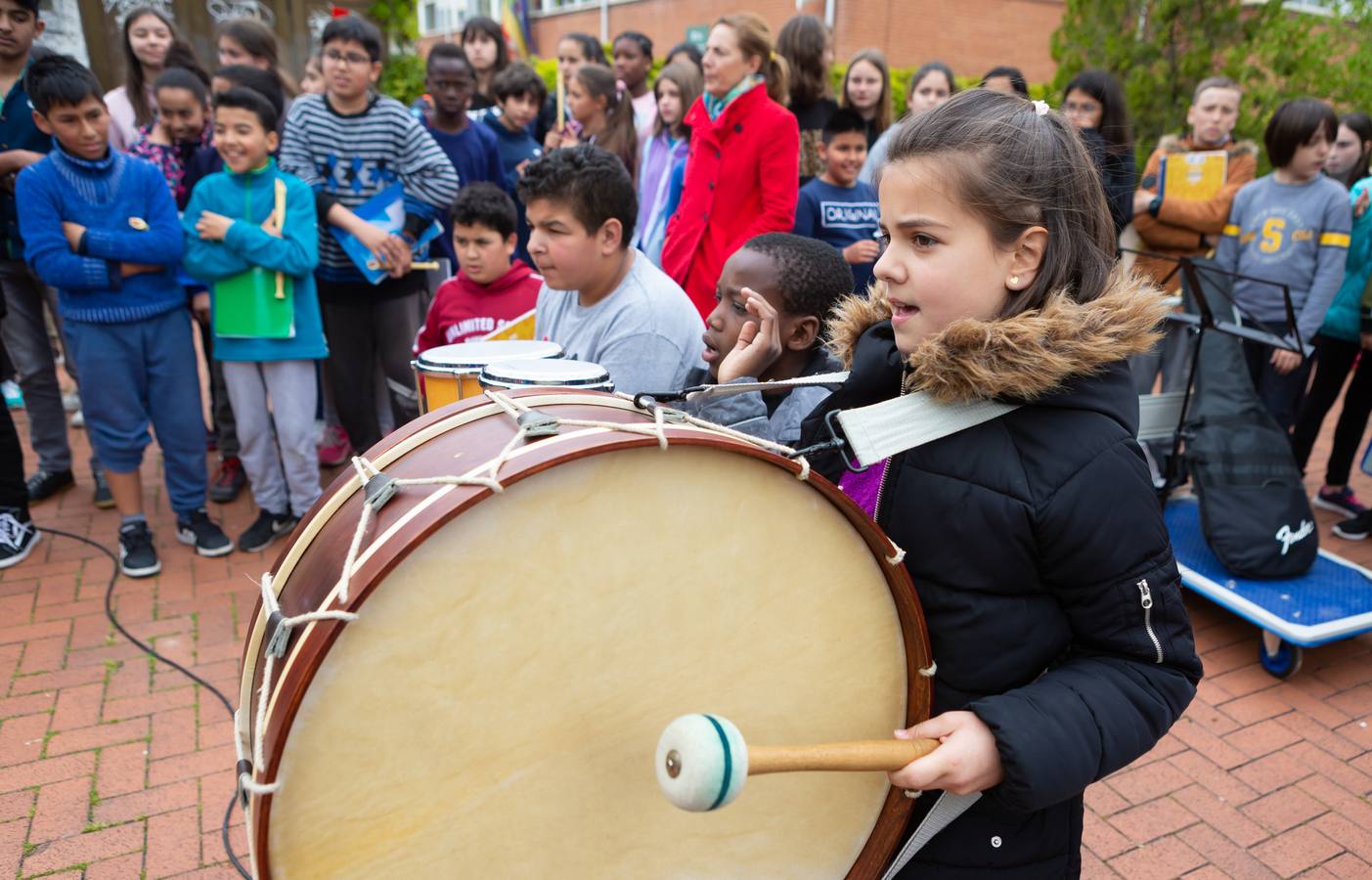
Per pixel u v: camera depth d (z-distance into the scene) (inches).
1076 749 39.3
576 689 39.3
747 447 38.8
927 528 44.1
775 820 46.1
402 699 35.5
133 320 133.6
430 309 134.7
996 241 40.8
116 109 177.9
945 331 40.6
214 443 199.8
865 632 44.9
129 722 105.4
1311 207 154.6
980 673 44.1
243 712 40.0
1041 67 509.0
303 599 37.0
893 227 42.2
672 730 33.5
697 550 40.4
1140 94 264.7
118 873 84.5
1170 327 157.8
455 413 44.3
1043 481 41.4
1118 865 87.1
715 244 139.9
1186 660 42.2
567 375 69.6
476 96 238.1
